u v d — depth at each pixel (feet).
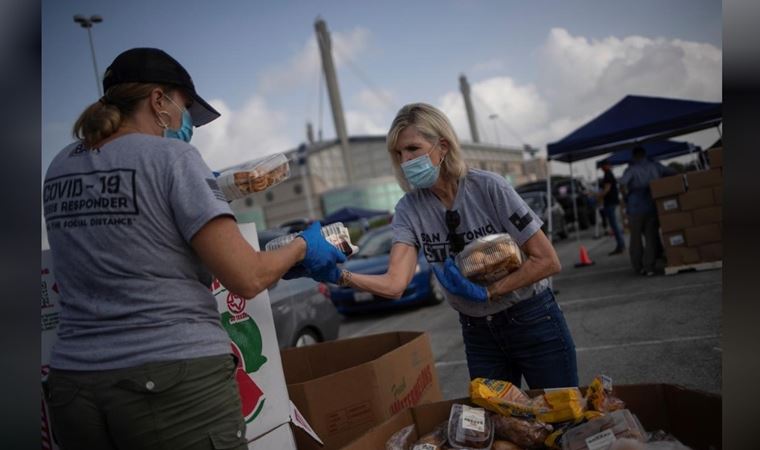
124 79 4.66
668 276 22.94
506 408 5.65
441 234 6.88
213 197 4.29
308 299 17.61
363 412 7.11
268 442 6.01
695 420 5.19
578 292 23.52
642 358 12.92
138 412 4.01
